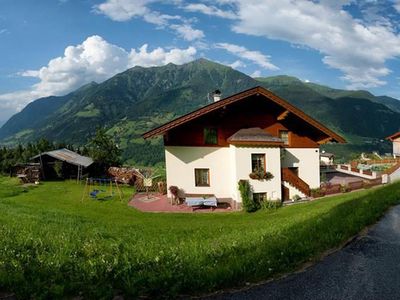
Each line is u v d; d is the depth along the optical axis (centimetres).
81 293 641
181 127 2791
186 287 674
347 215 1278
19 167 4997
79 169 4606
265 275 738
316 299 653
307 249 880
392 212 1327
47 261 787
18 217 1565
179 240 1143
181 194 2816
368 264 817
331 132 2917
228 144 2809
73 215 2056
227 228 1494
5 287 648
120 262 799
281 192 2764
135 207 2700
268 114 2917
